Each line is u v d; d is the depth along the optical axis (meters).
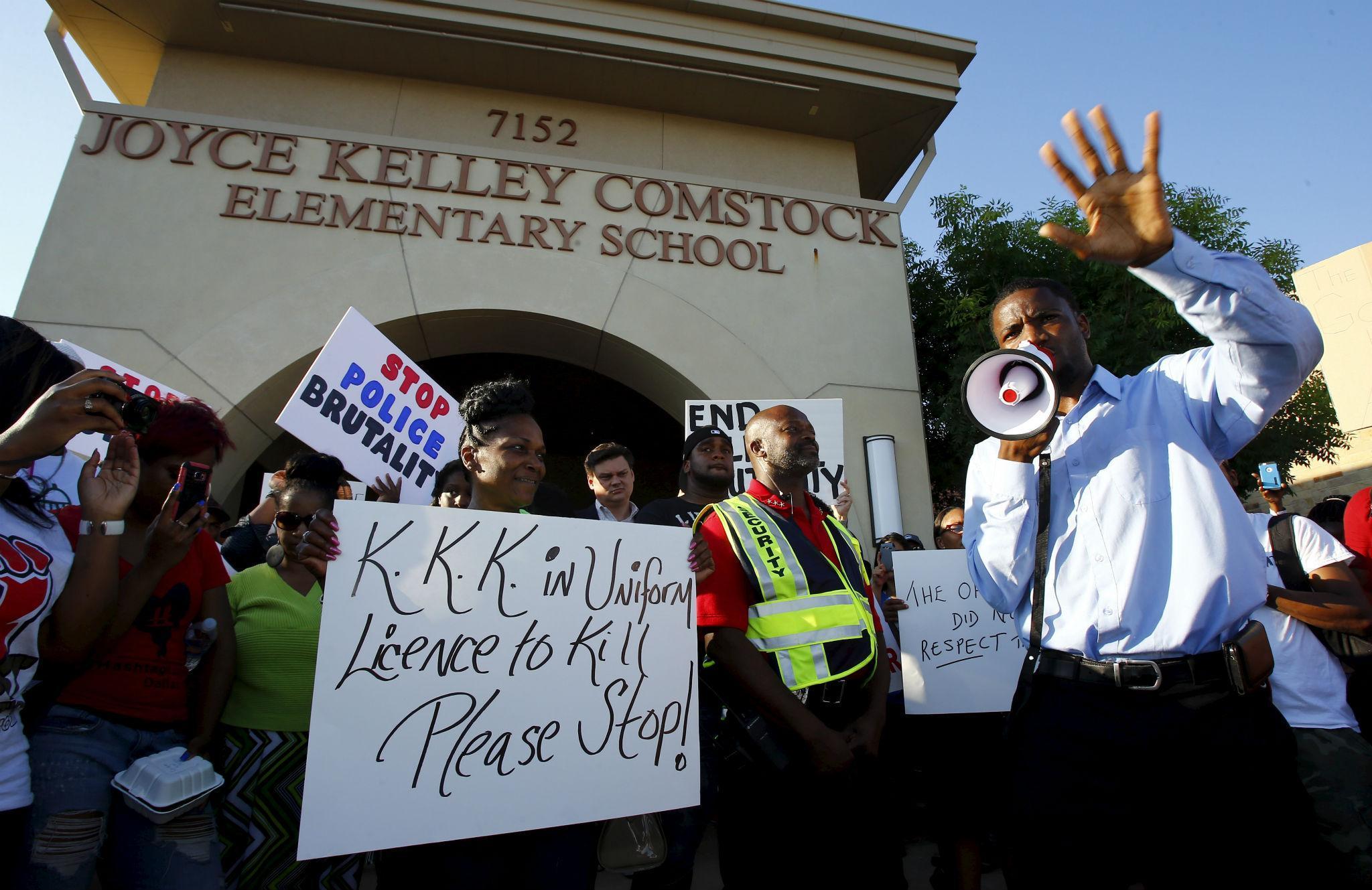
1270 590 2.75
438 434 4.12
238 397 5.71
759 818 2.23
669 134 7.60
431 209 6.52
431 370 9.41
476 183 6.71
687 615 2.12
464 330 6.60
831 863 2.20
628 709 1.96
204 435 2.44
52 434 1.74
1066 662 2.00
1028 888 1.96
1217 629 1.87
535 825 1.77
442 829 1.68
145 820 2.08
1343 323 10.55
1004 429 1.93
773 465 2.57
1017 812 1.99
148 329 5.74
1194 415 2.04
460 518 1.90
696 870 4.32
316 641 2.77
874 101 7.58
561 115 7.40
